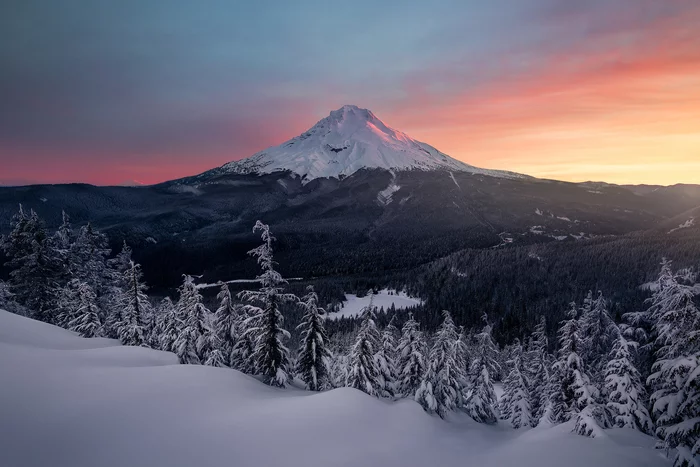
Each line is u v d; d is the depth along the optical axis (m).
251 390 17.09
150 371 16.75
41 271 41.38
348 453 12.26
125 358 20.05
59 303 39.31
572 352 20.06
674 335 14.77
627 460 13.79
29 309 39.84
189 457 10.74
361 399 16.36
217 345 26.20
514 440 18.36
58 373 15.29
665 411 14.29
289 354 24.03
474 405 28.50
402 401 19.23
